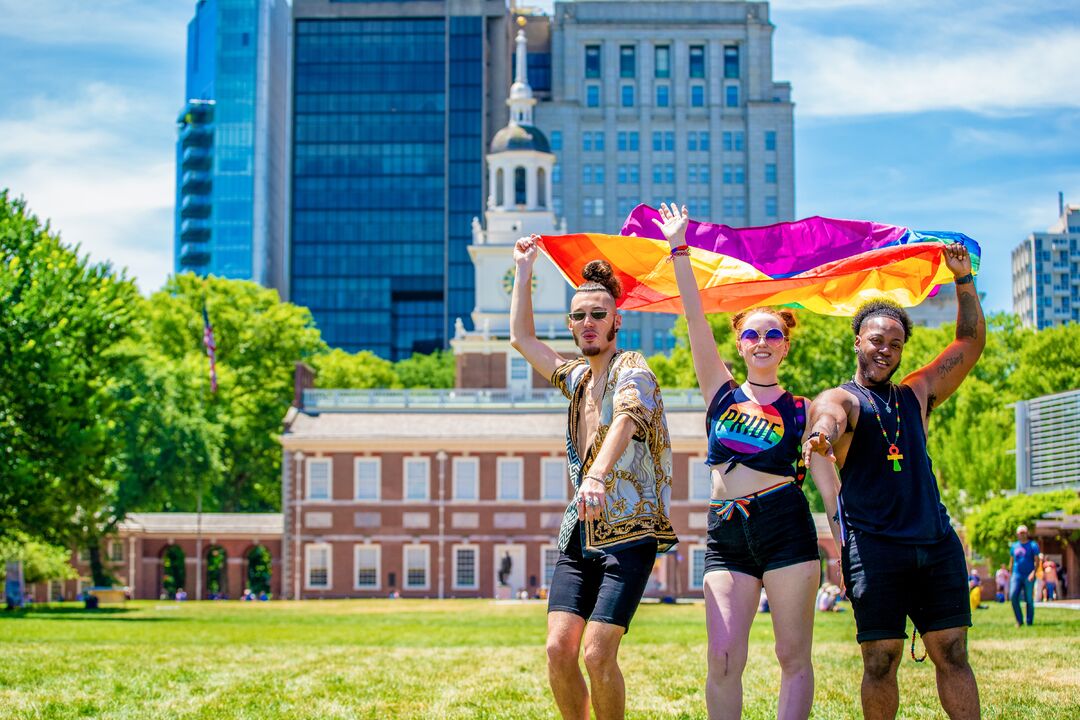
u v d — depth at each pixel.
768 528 10.41
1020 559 30.12
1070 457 59.69
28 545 69.69
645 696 15.74
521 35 106.62
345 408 89.44
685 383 104.50
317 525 86.94
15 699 15.91
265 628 38.72
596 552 10.11
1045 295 168.75
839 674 17.95
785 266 12.70
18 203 54.81
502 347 96.38
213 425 89.50
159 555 92.75
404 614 54.19
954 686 10.02
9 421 51.88
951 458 78.81
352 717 14.21
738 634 10.37
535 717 13.95
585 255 12.65
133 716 14.34
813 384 93.00
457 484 86.75
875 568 10.06
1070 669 17.94
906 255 12.14
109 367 56.25
